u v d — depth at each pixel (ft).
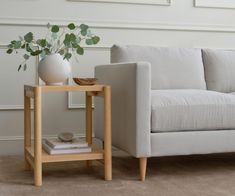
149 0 9.90
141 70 6.47
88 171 7.46
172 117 6.79
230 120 7.12
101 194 5.88
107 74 7.89
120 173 7.30
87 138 7.87
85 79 6.91
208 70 9.25
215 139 7.04
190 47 10.27
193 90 7.95
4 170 7.56
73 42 7.14
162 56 8.80
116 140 7.38
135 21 9.87
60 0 9.39
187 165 8.03
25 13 9.21
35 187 6.29
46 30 9.34
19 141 9.33
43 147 7.31
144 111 6.53
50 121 9.50
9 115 9.27
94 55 9.68
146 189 6.16
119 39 9.80
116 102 7.34
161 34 10.07
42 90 6.45
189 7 10.21
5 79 9.20
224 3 10.40
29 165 7.57
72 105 9.57
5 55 9.16
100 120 8.34
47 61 7.04
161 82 8.59
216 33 10.44
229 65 9.25
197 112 6.92
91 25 9.56
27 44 7.23
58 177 6.98
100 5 9.64
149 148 6.61
